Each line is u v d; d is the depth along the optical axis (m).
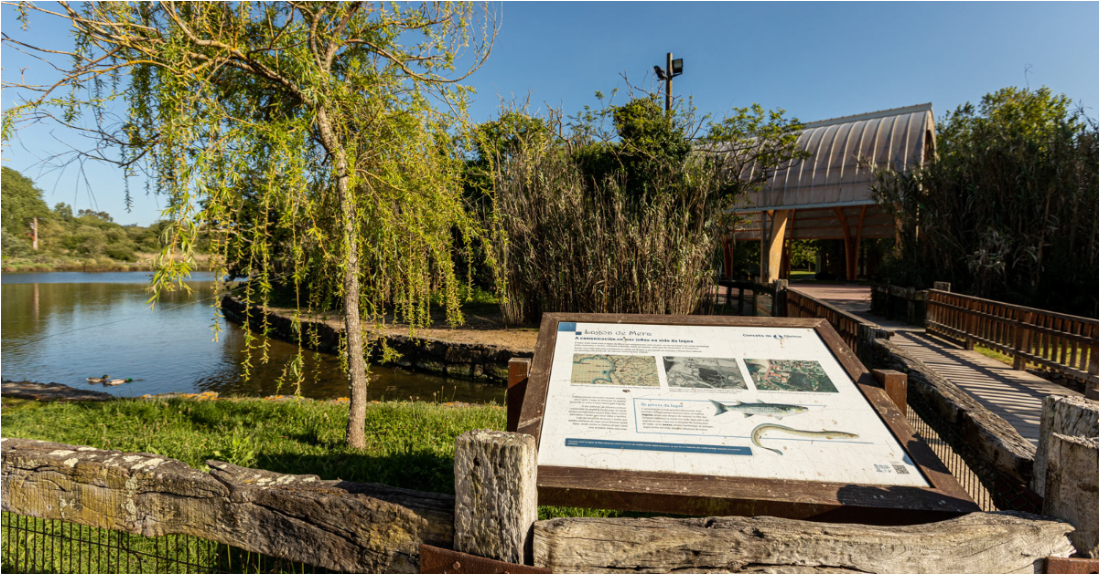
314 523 1.89
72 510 2.21
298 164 3.42
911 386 3.54
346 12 4.27
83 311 21.34
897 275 13.93
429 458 4.42
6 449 2.30
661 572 1.60
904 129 20.38
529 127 12.47
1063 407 2.00
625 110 12.66
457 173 4.79
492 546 1.65
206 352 12.47
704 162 12.48
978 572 1.62
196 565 2.73
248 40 4.00
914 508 1.84
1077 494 1.73
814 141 22.50
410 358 11.15
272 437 5.10
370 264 4.83
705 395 2.45
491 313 15.44
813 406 2.38
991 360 8.09
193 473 2.08
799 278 34.16
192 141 3.21
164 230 2.73
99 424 5.54
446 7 4.37
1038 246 11.52
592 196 12.37
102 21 3.21
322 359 11.56
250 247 3.51
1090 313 10.45
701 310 11.78
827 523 1.67
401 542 1.80
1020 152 11.80
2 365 11.16
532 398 2.46
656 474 2.04
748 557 1.59
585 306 11.39
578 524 1.65
